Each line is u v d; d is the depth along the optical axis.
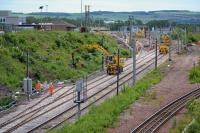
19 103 52.25
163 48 130.62
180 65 99.94
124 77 80.38
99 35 128.88
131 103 50.69
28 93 55.09
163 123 40.41
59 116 45.91
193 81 71.12
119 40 141.75
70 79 74.69
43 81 68.94
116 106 47.12
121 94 55.78
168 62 107.81
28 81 56.09
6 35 81.69
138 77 80.62
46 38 96.56
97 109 44.91
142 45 154.88
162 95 57.56
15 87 60.72
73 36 109.38
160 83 69.81
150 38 164.88
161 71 88.38
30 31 96.56
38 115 45.97
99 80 75.44
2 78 61.19
